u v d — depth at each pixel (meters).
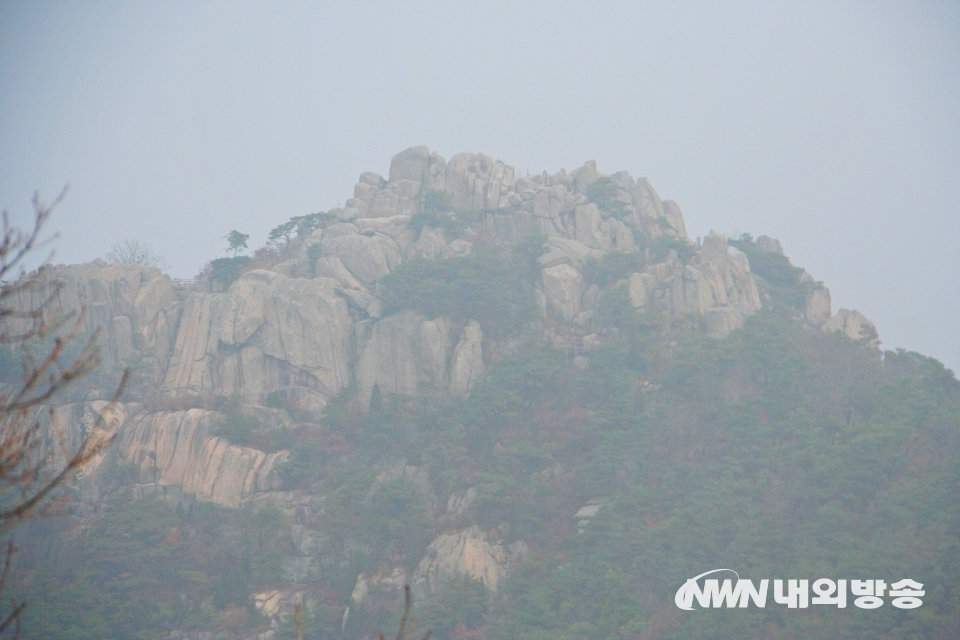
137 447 122.38
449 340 130.38
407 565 103.19
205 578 105.31
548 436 116.44
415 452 117.12
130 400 131.12
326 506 109.81
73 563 102.31
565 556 100.12
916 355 131.12
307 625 96.62
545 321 132.50
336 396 125.81
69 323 134.50
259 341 134.25
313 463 119.88
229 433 122.00
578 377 119.62
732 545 93.56
